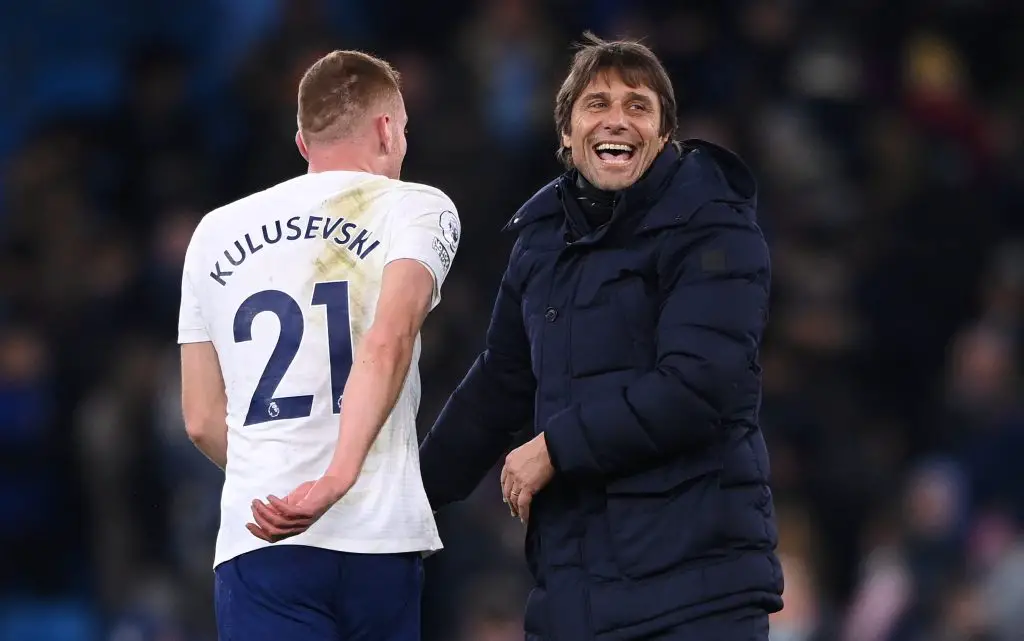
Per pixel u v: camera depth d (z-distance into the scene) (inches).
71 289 1517.0
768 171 1587.1
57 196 1608.0
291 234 589.3
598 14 1692.9
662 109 613.3
